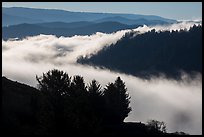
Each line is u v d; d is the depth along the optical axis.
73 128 49.06
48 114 49.28
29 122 59.47
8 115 53.84
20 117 59.34
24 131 52.34
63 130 48.78
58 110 49.28
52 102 50.72
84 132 49.66
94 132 51.22
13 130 51.62
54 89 53.72
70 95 55.88
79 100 52.75
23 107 62.53
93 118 52.50
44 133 49.19
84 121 49.69
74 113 50.28
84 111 52.41
